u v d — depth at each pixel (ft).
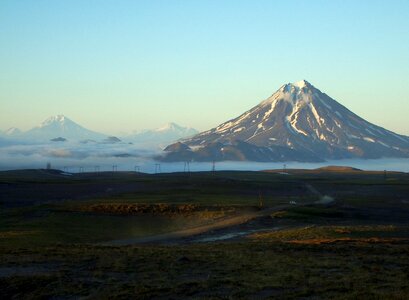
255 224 319.68
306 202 470.39
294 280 103.50
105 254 139.03
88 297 91.97
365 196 552.00
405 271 115.65
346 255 145.79
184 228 303.68
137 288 96.73
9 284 101.30
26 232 249.96
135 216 351.87
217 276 108.27
